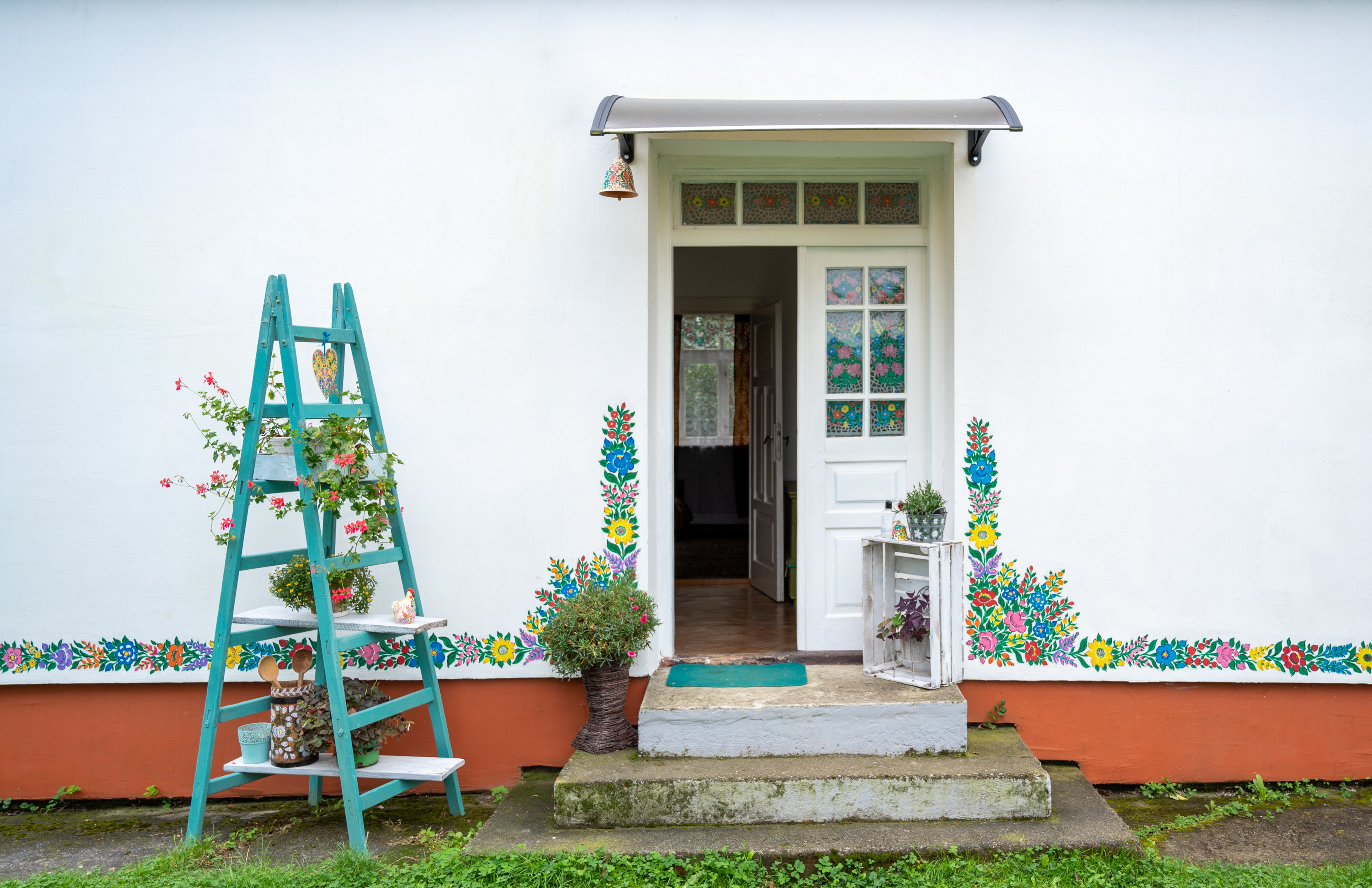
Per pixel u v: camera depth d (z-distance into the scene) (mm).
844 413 4438
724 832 3270
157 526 3967
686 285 7430
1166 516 3936
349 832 3252
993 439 3947
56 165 3986
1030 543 3941
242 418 3371
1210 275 3945
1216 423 3934
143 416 3979
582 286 3965
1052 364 3949
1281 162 3941
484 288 3979
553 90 3980
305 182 3980
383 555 3553
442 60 3980
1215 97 3945
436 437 3969
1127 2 3945
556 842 3238
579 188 3971
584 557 3965
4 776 3986
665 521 4285
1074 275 3959
